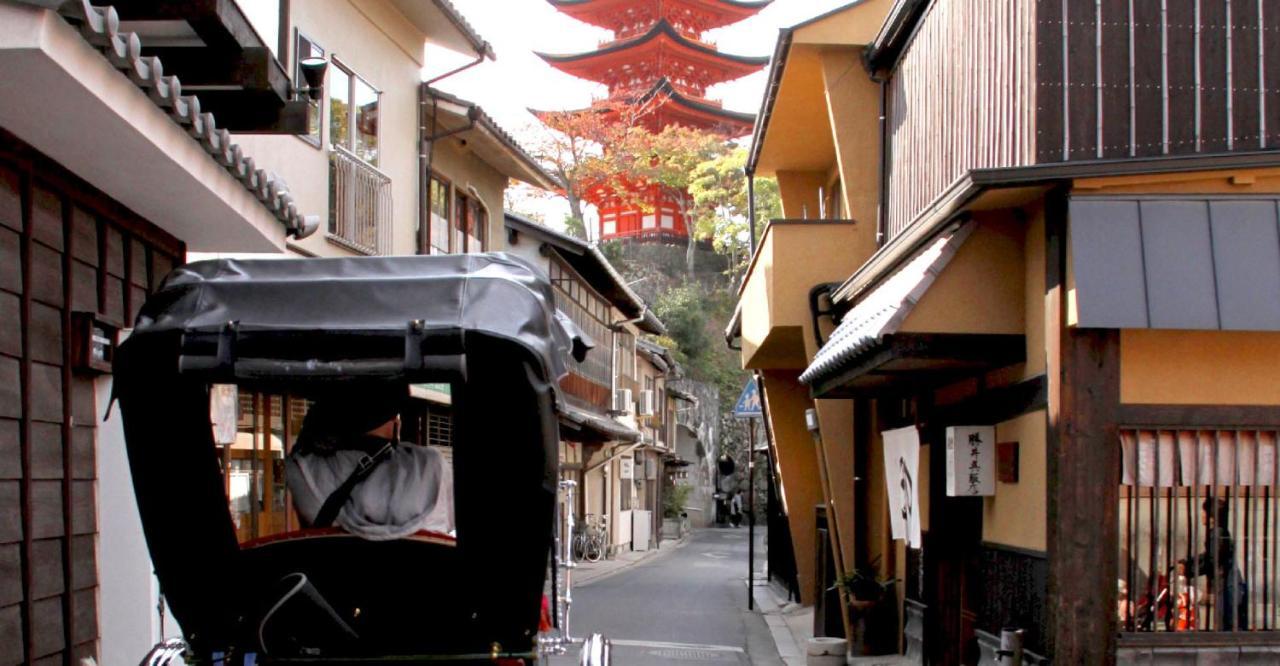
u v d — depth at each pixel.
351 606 4.59
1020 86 7.80
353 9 14.78
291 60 12.65
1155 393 7.23
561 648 4.63
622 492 38.47
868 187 12.72
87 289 6.74
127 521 7.40
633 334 37.22
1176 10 7.68
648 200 62.38
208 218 7.45
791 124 15.67
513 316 4.17
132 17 6.55
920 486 10.77
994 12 8.34
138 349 4.25
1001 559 8.44
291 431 11.02
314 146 13.52
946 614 10.37
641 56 59.12
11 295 5.77
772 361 16.08
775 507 21.89
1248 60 7.70
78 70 4.73
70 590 6.52
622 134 55.06
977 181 7.16
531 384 4.16
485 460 4.21
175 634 7.87
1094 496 7.13
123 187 6.65
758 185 55.06
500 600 4.36
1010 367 8.41
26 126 5.44
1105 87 7.59
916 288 8.04
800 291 12.73
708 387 58.75
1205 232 7.08
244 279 4.39
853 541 13.13
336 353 4.11
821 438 13.40
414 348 4.03
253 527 9.73
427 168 17.31
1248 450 7.29
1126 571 7.22
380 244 15.34
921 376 9.60
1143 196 7.14
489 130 18.19
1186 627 7.22
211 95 7.67
